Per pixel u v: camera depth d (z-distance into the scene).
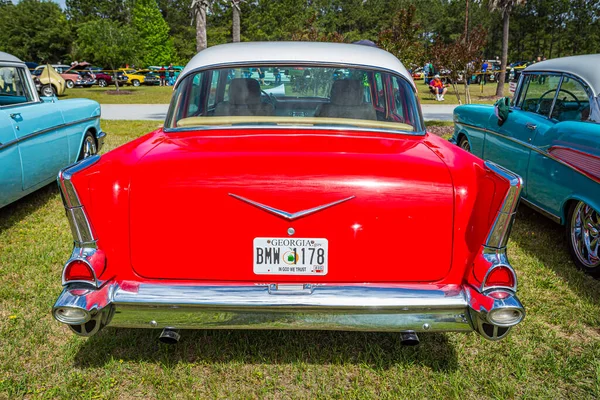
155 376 2.59
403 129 2.90
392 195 2.20
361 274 2.25
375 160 2.32
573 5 73.62
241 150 2.40
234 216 2.20
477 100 21.14
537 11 73.94
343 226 2.21
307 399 2.45
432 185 2.22
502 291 2.15
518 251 4.35
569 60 4.57
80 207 2.16
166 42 58.56
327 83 3.13
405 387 2.52
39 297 3.41
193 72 3.10
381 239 2.22
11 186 4.58
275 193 2.18
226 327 2.23
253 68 3.12
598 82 4.04
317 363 2.73
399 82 3.11
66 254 4.20
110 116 14.57
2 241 4.49
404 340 2.28
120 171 2.29
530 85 5.07
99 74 33.72
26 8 72.44
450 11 80.62
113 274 2.26
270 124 2.85
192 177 2.21
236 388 2.52
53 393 2.44
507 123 5.11
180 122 2.93
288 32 49.19
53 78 18.22
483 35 14.67
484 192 2.21
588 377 2.62
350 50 3.32
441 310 2.20
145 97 23.12
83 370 2.64
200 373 2.64
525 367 2.68
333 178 2.20
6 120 4.48
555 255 4.26
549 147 4.27
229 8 58.34
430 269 2.26
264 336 2.98
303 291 2.20
